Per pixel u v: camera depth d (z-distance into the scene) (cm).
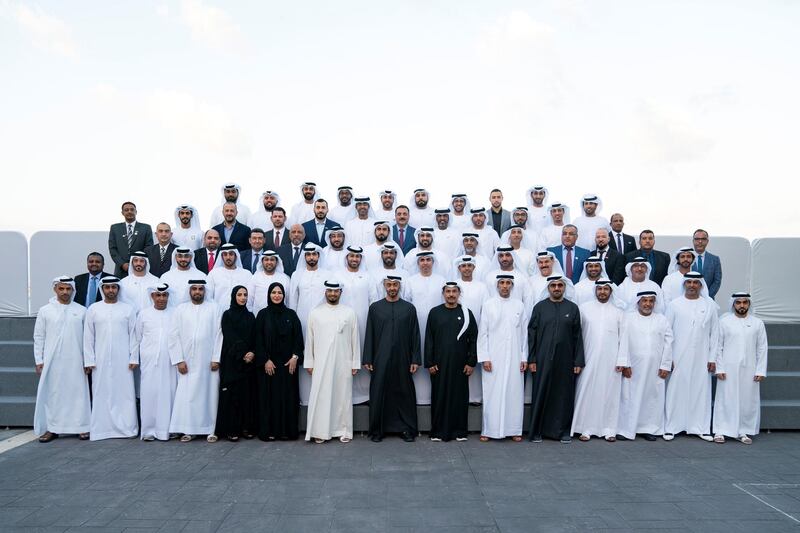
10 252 901
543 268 694
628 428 647
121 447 607
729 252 949
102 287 648
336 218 894
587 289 700
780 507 449
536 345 648
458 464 551
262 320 634
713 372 659
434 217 903
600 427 645
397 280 640
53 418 637
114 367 643
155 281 707
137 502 452
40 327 644
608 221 880
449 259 784
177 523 414
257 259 755
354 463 552
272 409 629
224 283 700
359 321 686
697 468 545
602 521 420
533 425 637
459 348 635
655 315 657
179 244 817
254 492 473
